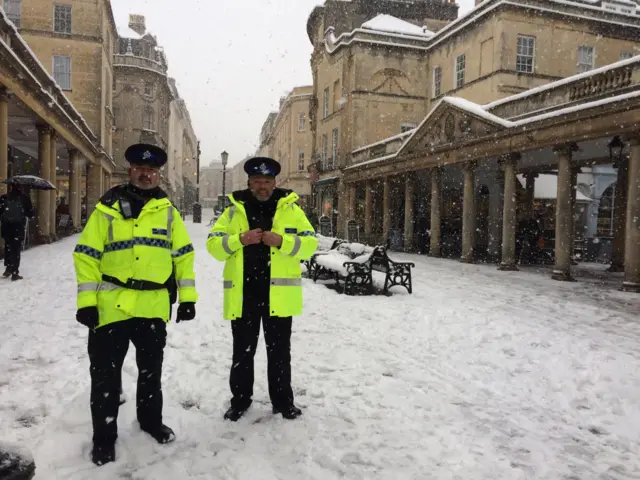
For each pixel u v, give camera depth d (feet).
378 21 103.35
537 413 13.28
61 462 9.68
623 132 37.17
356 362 16.89
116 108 157.79
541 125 44.73
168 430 10.76
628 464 10.64
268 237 11.25
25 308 23.54
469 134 56.85
